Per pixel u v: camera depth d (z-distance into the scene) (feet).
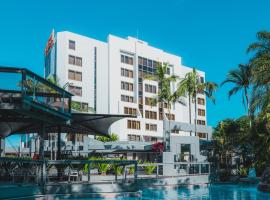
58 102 60.75
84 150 141.18
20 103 50.24
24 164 59.21
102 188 62.80
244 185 110.01
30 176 58.90
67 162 60.59
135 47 258.37
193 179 105.70
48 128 81.05
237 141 137.80
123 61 252.83
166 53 279.49
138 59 258.78
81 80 229.25
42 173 57.62
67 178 68.80
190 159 126.52
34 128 77.00
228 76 165.58
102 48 241.55
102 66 239.71
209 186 105.70
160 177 97.04
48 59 247.50
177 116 278.46
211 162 122.42
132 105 247.50
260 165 105.50
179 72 285.64
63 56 224.33
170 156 115.34
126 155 160.45
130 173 97.81
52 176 66.69
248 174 126.00
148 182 93.56
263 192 82.69
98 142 149.28
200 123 310.04
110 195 63.00
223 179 117.50
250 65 112.27
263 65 102.37
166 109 271.08
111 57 243.81
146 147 142.72
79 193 60.23
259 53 114.21
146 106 257.96
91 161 63.52
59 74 222.48
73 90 221.46
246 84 163.43
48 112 56.44
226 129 144.87
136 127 245.86
